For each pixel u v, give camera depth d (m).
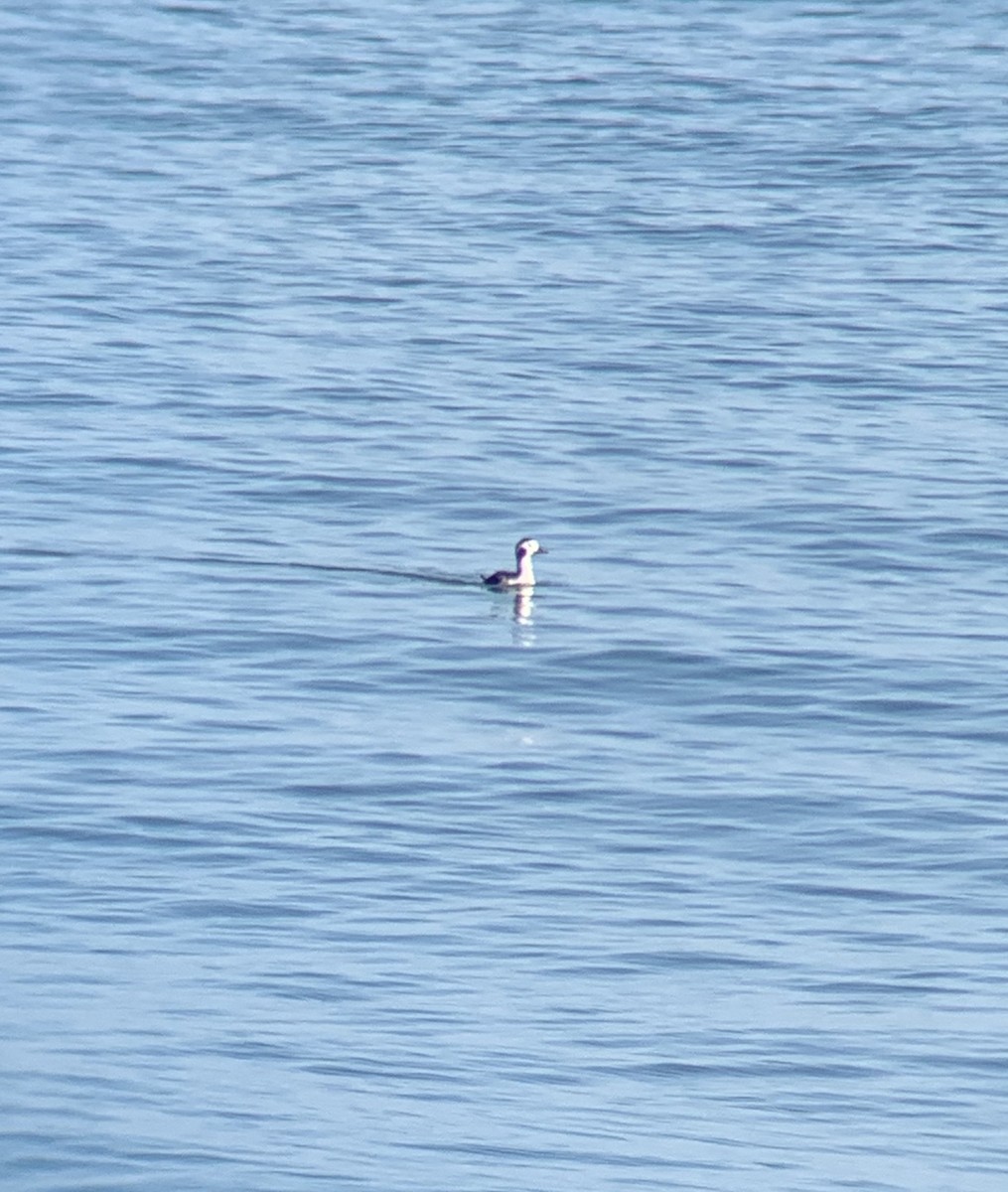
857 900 44.03
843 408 77.50
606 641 58.50
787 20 144.25
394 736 52.03
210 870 44.47
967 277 93.44
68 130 118.25
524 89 126.25
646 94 125.00
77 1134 33.62
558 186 107.88
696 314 88.56
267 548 65.31
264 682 55.38
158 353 83.12
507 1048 37.81
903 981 40.66
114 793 48.03
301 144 115.75
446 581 63.22
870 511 68.00
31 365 81.12
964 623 59.81
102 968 40.09
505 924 42.56
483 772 49.97
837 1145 34.78
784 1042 38.31
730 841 46.59
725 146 114.94
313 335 85.75
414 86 126.88
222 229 100.56
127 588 61.81
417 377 80.88
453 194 106.69
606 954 41.44
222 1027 38.00
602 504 69.06
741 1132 35.19
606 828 47.06
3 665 56.00
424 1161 33.56
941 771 50.47
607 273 94.12
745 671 56.44
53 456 72.00
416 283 92.56
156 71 130.75
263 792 48.41
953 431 75.06
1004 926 43.03
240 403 77.75
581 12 146.25
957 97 124.69
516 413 77.12
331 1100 35.53
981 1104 36.44
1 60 132.62
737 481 70.69
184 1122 34.28
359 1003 39.22
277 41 138.12
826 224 101.62
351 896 43.50
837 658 57.25
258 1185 32.38
